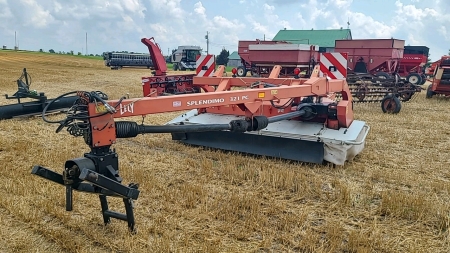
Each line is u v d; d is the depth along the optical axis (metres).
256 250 3.75
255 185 5.41
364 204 4.80
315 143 6.34
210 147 7.36
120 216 3.98
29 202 4.70
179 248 3.71
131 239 3.83
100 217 4.36
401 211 4.51
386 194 4.93
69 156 6.56
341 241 3.90
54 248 3.75
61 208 4.55
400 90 13.52
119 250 3.71
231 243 3.87
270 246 3.82
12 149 6.98
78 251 3.64
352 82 16.39
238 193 5.12
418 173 6.11
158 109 4.27
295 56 17.69
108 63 40.25
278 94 5.71
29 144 7.36
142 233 3.96
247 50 26.62
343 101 6.78
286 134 6.54
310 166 6.38
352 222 4.34
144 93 12.55
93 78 25.64
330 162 6.27
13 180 5.41
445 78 16.22
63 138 7.95
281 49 18.09
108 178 3.51
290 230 4.11
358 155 7.04
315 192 5.15
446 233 4.08
